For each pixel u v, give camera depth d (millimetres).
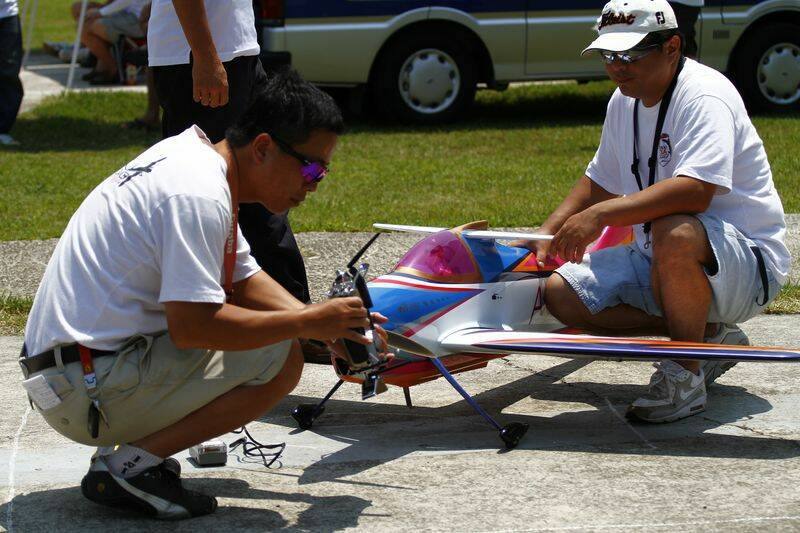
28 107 15805
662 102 4980
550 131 13727
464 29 14070
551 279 5137
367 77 13836
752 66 14492
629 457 4484
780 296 7023
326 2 13453
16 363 5941
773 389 5395
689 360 4680
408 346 4719
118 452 3801
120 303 3629
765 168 5047
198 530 3799
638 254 5164
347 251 8156
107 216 3645
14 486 4258
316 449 4684
